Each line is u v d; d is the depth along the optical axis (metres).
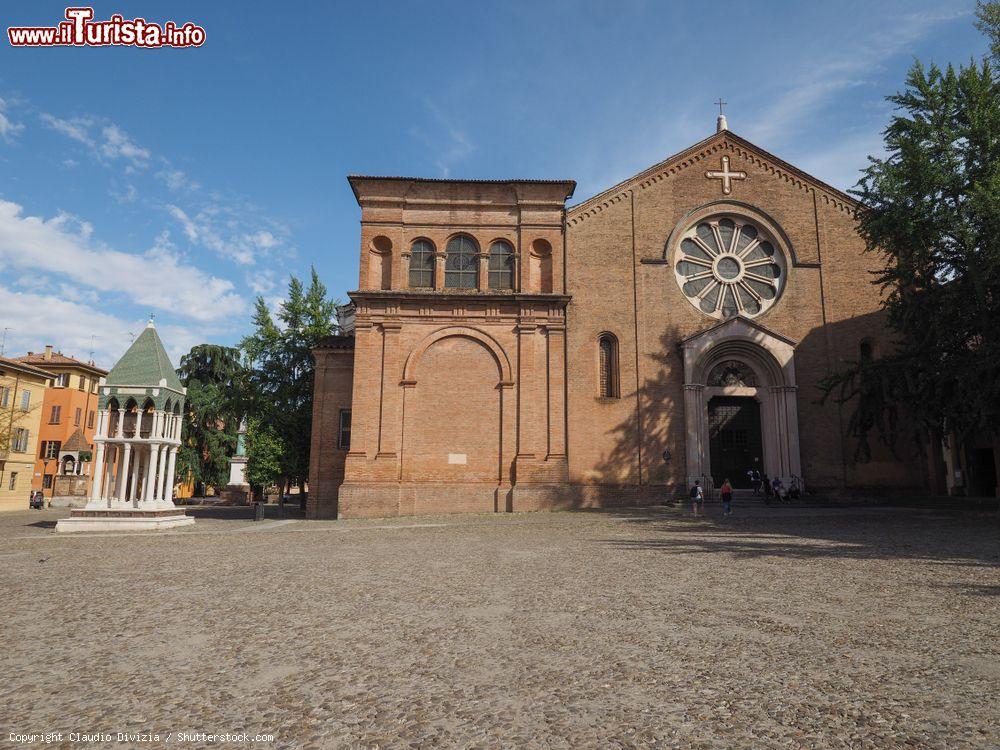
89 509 24.73
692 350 30.23
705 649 6.75
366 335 29.41
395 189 31.08
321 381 32.34
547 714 5.06
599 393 30.38
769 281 32.12
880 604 8.73
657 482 29.64
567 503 28.25
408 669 6.25
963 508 24.95
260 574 12.38
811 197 32.62
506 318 29.91
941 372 21.50
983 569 11.48
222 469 59.12
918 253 22.97
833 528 19.50
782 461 29.73
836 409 30.66
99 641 7.47
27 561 15.21
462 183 31.28
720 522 22.16
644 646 6.89
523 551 15.23
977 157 21.77
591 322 30.70
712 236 32.59
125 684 5.95
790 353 30.27
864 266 32.06
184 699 5.53
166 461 28.25
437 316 29.75
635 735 4.64
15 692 5.76
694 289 32.03
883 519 22.06
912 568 11.73
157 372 26.62
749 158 32.88
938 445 30.12
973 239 21.06
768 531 19.03
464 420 29.14
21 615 8.95
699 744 4.48
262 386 39.56
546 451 28.97
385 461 28.31
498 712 5.12
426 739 4.63
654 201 32.12
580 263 31.14
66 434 59.69
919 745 4.40
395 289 30.20
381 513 27.80
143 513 24.92
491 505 28.39
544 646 6.94
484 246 31.02
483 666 6.31
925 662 6.18
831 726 4.74
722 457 31.08
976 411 20.02
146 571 13.15
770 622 7.83
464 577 11.50
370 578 11.60
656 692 5.51
